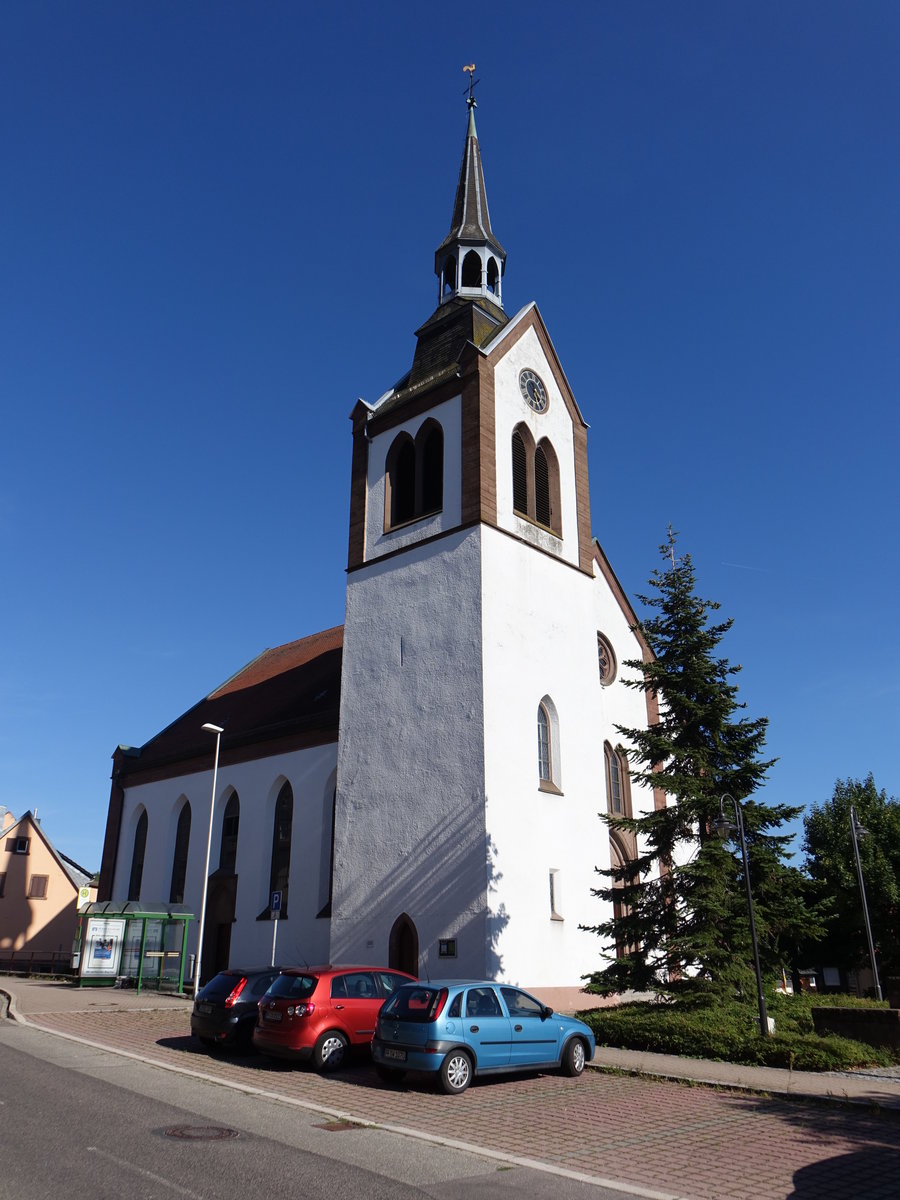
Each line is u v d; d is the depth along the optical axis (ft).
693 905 78.43
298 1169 33.01
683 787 82.38
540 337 117.91
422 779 94.63
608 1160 37.42
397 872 93.61
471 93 142.20
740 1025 68.54
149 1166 32.17
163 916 124.88
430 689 97.45
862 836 157.99
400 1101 48.60
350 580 111.75
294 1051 56.75
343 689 106.83
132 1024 78.95
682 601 90.48
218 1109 44.04
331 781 112.98
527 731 96.43
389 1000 55.11
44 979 143.33
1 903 188.65
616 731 122.31
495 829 88.58
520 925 87.97
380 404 119.85
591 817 101.76
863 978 175.52
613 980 83.51
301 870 112.37
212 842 129.70
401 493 112.68
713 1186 33.96
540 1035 56.44
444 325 122.42
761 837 83.46
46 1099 43.52
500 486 103.50
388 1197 30.25
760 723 86.94
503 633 97.35
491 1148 38.73
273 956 107.86
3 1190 28.60
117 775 155.22
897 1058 64.28
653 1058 64.69
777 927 82.43
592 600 113.19
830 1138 41.68
